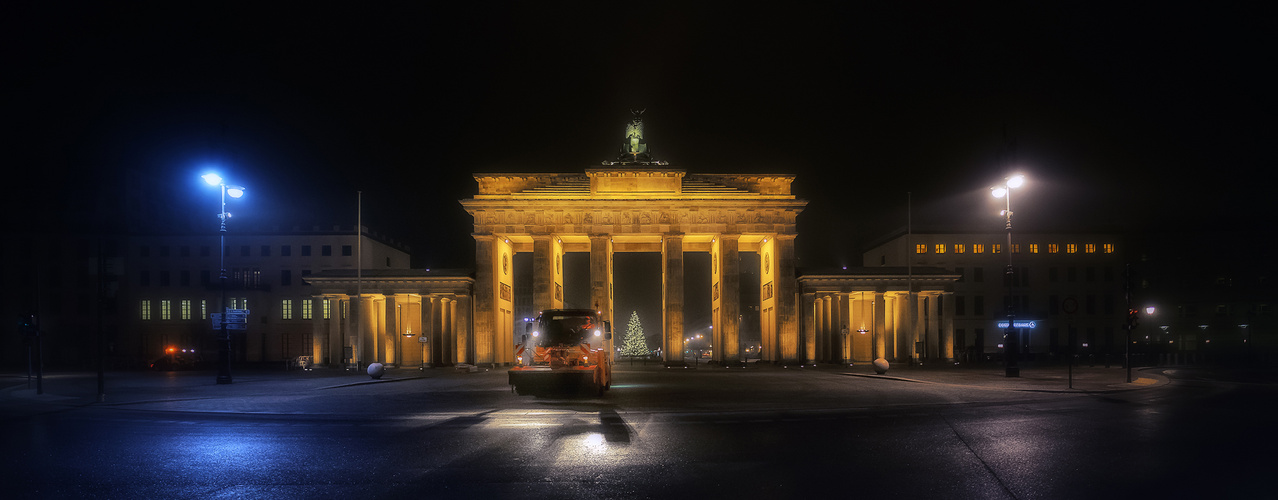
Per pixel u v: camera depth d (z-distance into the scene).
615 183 76.00
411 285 77.69
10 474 14.66
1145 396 32.44
